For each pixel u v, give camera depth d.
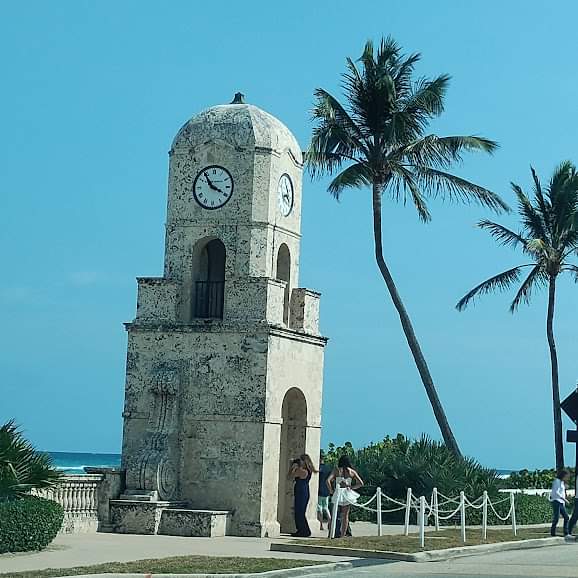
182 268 39.59
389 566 31.02
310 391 40.88
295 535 38.31
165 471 37.72
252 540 36.06
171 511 37.00
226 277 38.88
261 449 37.62
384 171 53.19
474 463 53.47
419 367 55.56
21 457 32.06
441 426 55.53
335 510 36.91
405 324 55.38
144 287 39.56
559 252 63.88
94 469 37.59
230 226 39.22
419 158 53.06
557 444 66.06
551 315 65.06
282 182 40.19
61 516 32.09
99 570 26.56
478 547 35.28
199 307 39.81
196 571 27.06
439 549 33.72
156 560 28.91
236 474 37.72
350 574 28.80
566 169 63.22
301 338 40.19
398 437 58.41
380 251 54.47
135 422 38.88
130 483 37.66
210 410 38.22
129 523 36.94
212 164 39.59
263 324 38.03
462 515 36.62
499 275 64.19
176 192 39.84
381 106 52.12
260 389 37.81
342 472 37.69
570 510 54.56
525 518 50.72
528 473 68.38
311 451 40.94
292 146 40.81
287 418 41.00
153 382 38.50
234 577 26.61
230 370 38.19
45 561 28.55
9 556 29.45
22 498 31.50
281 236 40.03
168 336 38.94
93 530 36.72
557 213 63.31
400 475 50.19
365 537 36.56
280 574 27.78
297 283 41.34
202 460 38.09
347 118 52.94
